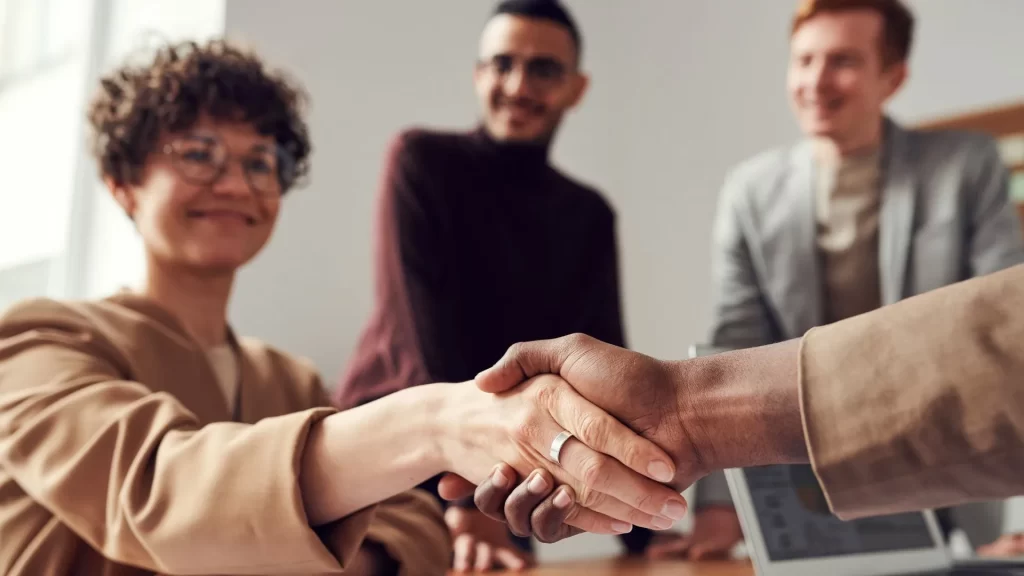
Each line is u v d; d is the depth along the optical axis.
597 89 3.02
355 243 2.12
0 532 0.73
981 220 1.74
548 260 1.80
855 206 1.78
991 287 0.46
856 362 0.48
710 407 0.56
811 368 0.50
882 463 0.46
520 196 1.79
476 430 0.63
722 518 1.45
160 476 0.65
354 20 2.19
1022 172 2.42
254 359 0.96
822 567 0.90
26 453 0.70
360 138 2.17
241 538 0.63
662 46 3.02
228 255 0.92
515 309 1.75
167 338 0.84
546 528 0.62
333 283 2.06
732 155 2.86
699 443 0.57
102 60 2.09
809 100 1.77
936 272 1.71
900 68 1.81
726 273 1.89
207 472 0.64
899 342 0.47
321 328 2.03
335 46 2.14
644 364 0.59
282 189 1.06
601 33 3.06
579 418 0.59
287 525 0.62
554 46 1.78
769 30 2.84
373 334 1.66
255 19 1.98
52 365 0.75
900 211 1.74
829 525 0.93
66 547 0.72
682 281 2.88
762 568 0.86
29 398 0.72
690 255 2.88
